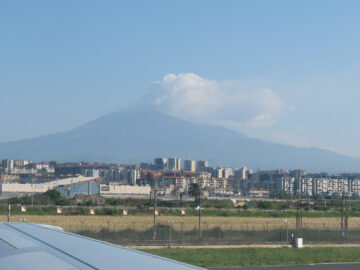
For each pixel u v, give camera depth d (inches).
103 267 346.3
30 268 347.6
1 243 483.5
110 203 5738.2
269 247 2544.3
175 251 2253.9
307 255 2265.0
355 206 6633.9
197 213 4862.2
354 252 2393.0
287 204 6117.1
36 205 4992.6
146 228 3218.5
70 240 518.0
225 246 2551.7
